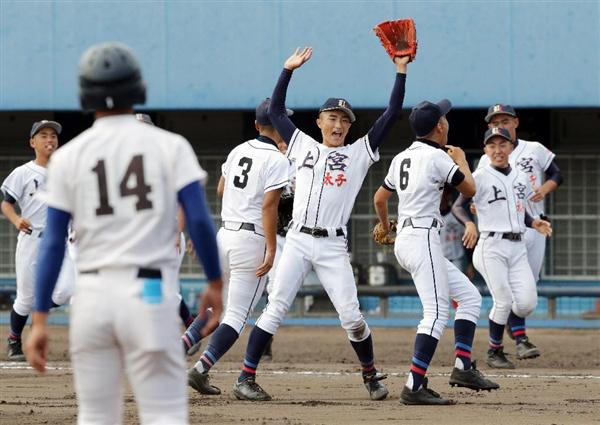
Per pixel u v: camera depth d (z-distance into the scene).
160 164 17.50
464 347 35.50
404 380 42.09
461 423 29.27
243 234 34.75
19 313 49.00
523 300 45.50
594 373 44.84
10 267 75.00
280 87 34.00
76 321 17.42
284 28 65.88
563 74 64.56
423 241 33.00
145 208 17.36
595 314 67.56
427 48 65.06
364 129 71.00
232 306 35.25
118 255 17.28
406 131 71.88
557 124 70.88
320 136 70.75
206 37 66.31
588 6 64.31
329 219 33.38
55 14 67.06
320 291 67.06
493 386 35.66
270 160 34.41
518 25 64.75
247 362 34.34
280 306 34.06
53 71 67.19
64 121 73.69
